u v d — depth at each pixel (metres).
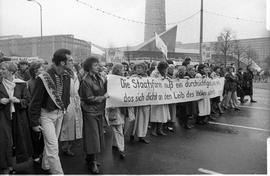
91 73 4.52
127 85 5.53
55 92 3.94
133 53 53.44
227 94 10.32
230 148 5.81
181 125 8.00
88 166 4.75
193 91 7.48
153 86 6.21
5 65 4.25
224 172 4.54
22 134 4.45
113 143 5.77
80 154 5.48
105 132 7.23
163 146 5.94
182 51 63.16
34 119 3.84
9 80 4.32
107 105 5.09
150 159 5.14
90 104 4.42
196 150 5.68
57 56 3.97
